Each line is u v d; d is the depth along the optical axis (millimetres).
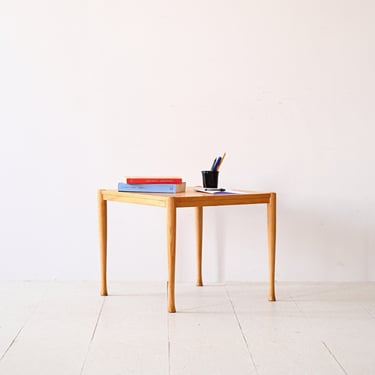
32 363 1947
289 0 3086
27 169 3098
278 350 2078
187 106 3105
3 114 3078
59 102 3084
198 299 2781
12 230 3113
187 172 3123
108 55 3082
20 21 3064
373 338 2217
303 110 3111
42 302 2699
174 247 2512
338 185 3135
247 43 3096
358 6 3090
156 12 3082
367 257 3146
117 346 2111
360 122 3115
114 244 3133
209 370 1889
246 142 3119
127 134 3104
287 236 3152
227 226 3143
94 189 3111
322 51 3100
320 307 2650
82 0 3068
